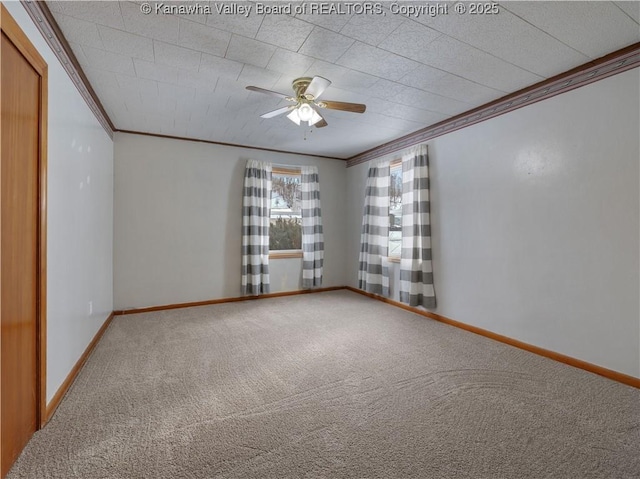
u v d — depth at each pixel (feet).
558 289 8.65
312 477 4.71
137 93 9.34
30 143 5.28
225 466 4.90
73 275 7.48
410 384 7.47
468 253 11.14
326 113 11.03
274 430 5.77
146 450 5.22
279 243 16.67
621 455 5.17
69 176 7.18
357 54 7.29
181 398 6.79
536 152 9.05
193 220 14.25
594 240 7.89
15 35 4.66
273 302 15.12
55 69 6.35
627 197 7.31
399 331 11.12
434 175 12.37
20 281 4.98
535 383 7.49
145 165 13.26
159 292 13.62
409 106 10.42
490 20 6.08
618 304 7.51
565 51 7.21
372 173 15.51
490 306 10.44
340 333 10.91
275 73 8.16
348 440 5.52
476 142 10.74
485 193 10.52
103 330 10.75
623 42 6.86
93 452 5.15
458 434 5.69
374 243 15.40
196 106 10.37
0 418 4.45
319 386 7.36
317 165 17.33
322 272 17.52
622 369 7.47
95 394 6.89
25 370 5.19
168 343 9.89
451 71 8.11
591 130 7.86
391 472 4.82
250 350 9.41
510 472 4.82
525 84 8.91
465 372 8.06
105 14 5.89
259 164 15.26
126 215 12.93
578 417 6.17
